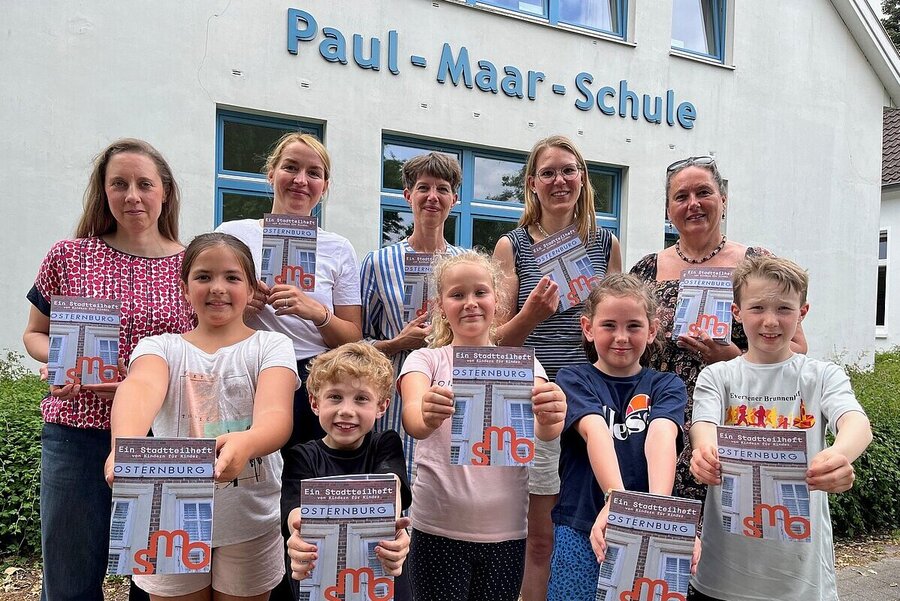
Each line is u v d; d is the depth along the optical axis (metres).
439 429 2.31
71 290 2.32
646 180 8.95
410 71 7.23
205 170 6.24
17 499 3.77
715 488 2.18
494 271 2.53
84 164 5.74
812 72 10.24
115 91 5.82
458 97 7.55
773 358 2.26
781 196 10.07
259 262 2.75
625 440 2.12
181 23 6.05
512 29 7.87
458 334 2.35
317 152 2.82
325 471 2.05
